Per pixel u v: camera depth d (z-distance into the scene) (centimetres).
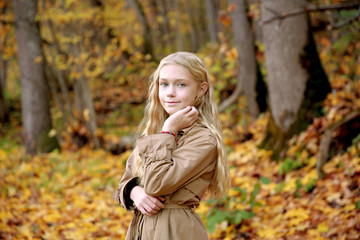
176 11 1825
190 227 167
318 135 459
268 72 525
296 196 400
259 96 714
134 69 1226
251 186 441
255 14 616
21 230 343
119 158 677
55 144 779
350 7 354
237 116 744
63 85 816
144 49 1205
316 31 742
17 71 1338
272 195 417
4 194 486
